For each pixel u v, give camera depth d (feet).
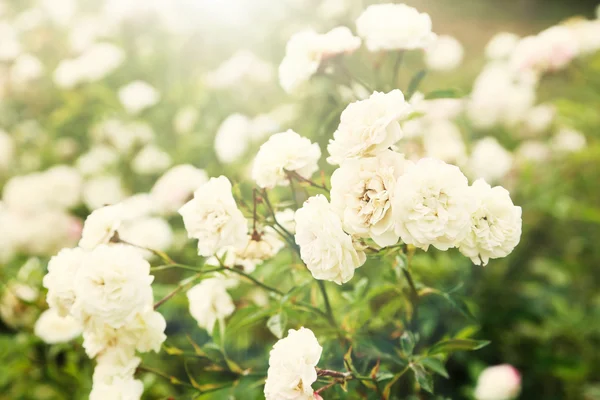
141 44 4.69
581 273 3.74
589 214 3.58
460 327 2.78
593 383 3.27
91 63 4.11
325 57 2.09
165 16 4.62
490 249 1.67
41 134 4.65
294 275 2.21
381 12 2.16
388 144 1.67
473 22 11.10
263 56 4.65
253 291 2.59
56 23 5.09
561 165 3.99
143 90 4.06
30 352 2.77
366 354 2.02
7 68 4.88
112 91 4.52
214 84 3.99
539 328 3.43
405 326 2.07
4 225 3.37
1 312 2.76
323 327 2.05
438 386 3.08
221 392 2.07
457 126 4.03
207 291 2.17
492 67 4.38
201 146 3.86
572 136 3.98
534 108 4.34
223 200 1.81
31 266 2.87
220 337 2.10
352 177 1.66
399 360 1.94
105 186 3.83
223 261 1.99
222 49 4.84
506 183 3.65
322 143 2.58
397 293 2.15
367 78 2.72
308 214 1.69
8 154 4.37
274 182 1.88
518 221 1.70
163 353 2.73
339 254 1.63
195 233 1.83
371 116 1.69
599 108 4.08
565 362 3.31
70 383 2.80
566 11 12.25
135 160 4.00
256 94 3.99
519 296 3.48
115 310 1.81
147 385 2.40
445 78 5.15
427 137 3.37
